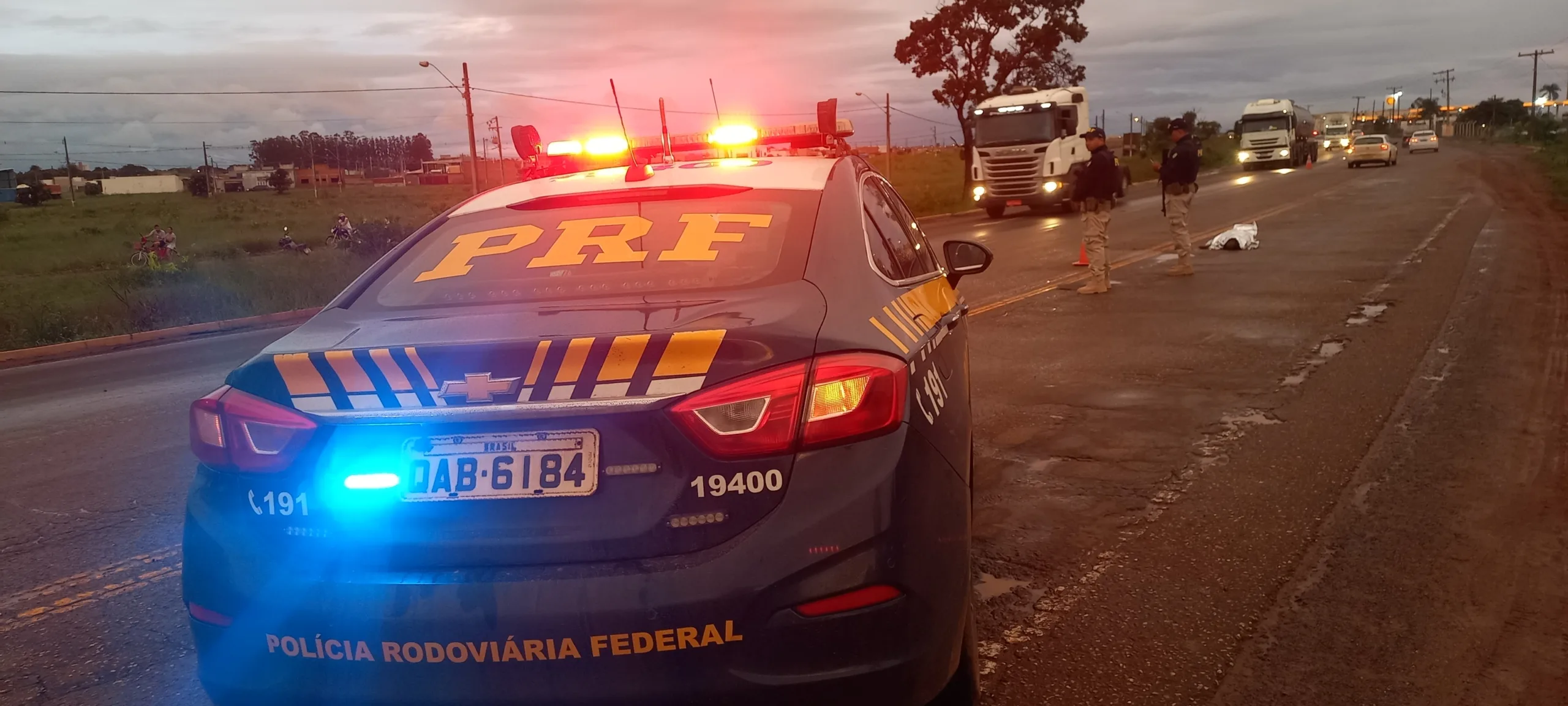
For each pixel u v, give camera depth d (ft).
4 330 47.67
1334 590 12.08
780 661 6.88
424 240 10.66
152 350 41.78
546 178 12.10
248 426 7.40
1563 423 18.49
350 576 7.14
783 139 13.94
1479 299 32.22
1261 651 10.76
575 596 6.80
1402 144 333.42
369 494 7.15
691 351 6.99
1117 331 29.68
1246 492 15.55
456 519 7.06
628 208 10.43
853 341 7.49
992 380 23.97
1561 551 12.95
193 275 66.39
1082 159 96.43
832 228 9.72
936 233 75.56
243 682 7.46
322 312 9.43
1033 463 17.40
